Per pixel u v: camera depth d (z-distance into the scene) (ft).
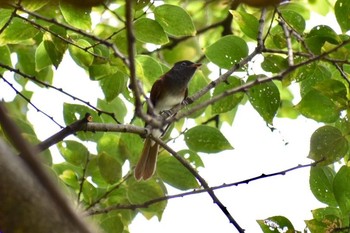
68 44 32.30
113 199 34.14
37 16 26.73
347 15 31.50
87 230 8.77
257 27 31.73
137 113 19.25
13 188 9.82
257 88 31.83
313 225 29.66
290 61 25.71
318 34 31.14
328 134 30.14
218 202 28.40
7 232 9.78
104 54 33.19
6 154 10.01
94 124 24.16
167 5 30.86
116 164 33.30
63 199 8.67
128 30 16.52
